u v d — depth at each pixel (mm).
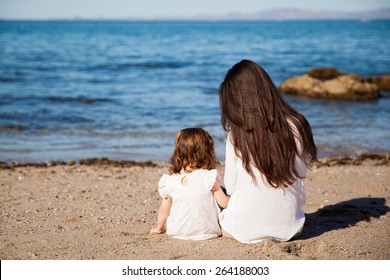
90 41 51188
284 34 74625
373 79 19266
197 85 19844
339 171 7465
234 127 3746
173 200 4082
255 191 3789
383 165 8094
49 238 4156
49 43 45656
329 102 16141
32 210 5141
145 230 4375
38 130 10961
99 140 10094
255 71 3723
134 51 37406
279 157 3688
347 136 10609
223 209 4168
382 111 14102
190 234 4020
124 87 18953
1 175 7133
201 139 4066
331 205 5219
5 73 22328
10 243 4023
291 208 3836
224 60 30703
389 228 4297
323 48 40875
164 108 14180
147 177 7082
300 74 24094
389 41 50500
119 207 5242
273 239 3811
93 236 4199
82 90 17781
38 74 22375
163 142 9953
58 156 8789
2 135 10422
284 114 3750
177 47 42781
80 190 6113
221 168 7844
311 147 3857
